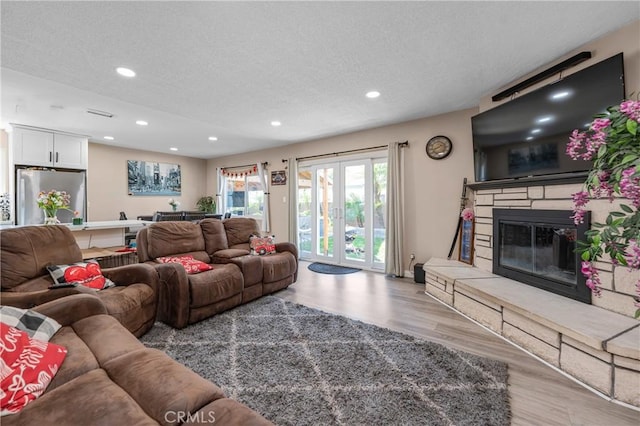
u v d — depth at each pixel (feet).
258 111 12.25
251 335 7.84
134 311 7.20
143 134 16.35
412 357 6.69
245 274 10.23
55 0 5.51
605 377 5.43
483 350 7.09
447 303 10.21
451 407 5.06
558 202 7.86
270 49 7.39
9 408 3.20
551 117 7.81
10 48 7.23
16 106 11.62
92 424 2.98
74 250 8.01
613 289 6.62
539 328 6.73
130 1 5.57
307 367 6.29
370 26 6.49
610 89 6.53
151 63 8.06
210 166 24.99
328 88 9.90
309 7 5.83
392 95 10.61
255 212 21.93
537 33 6.86
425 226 13.61
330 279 13.82
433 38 7.00
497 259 10.03
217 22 6.27
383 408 5.03
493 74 8.96
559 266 8.07
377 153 15.14
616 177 3.96
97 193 18.97
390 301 10.68
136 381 3.64
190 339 7.62
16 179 14.03
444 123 12.92
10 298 5.94
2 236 6.67
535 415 4.93
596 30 6.79
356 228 16.38
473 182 11.64
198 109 11.97
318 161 17.70
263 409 5.00
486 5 5.86
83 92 10.19
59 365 4.05
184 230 11.22
